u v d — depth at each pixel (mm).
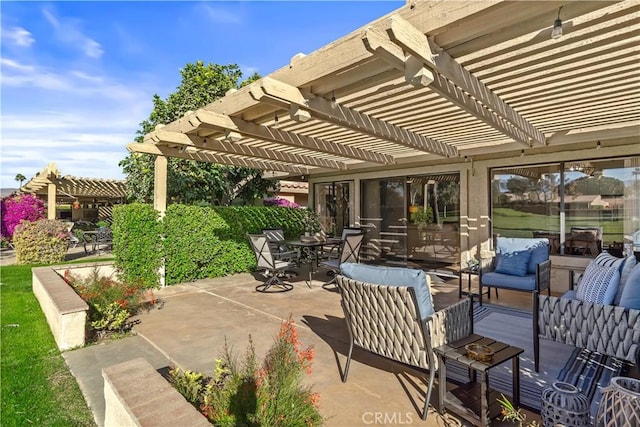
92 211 20812
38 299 5625
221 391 2293
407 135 5309
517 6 2137
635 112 4375
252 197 11672
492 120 4203
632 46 2596
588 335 2965
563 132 5605
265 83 3152
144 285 5773
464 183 7562
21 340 4023
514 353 2490
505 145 6410
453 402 2570
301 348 3771
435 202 9328
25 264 9211
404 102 3914
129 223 6223
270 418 2117
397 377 3145
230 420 2078
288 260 7211
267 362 2514
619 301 3324
